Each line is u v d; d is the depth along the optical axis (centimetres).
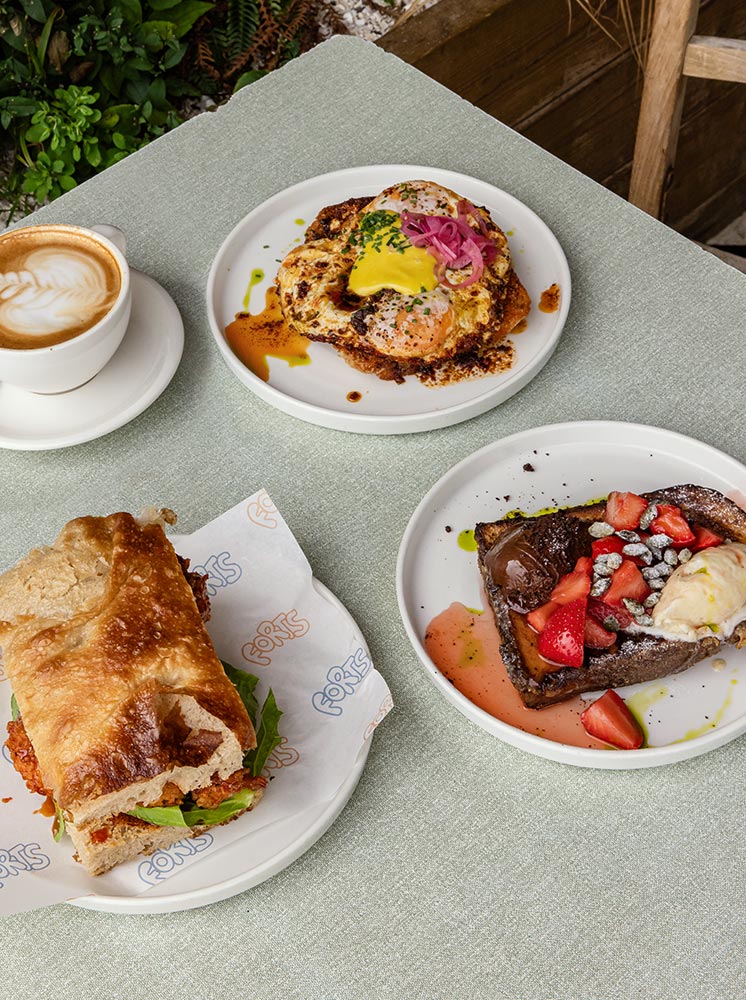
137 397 77
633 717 60
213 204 90
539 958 54
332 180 88
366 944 55
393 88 98
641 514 64
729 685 61
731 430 73
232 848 57
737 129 160
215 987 54
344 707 61
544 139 150
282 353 79
